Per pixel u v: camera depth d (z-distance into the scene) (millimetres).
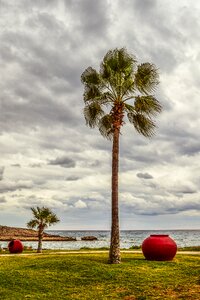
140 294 15945
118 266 21703
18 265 22812
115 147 25297
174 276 19281
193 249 41250
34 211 45469
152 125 26078
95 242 121438
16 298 15492
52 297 15695
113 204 24219
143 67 25594
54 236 159375
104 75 26234
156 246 24453
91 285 17703
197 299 14594
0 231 155000
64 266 21156
